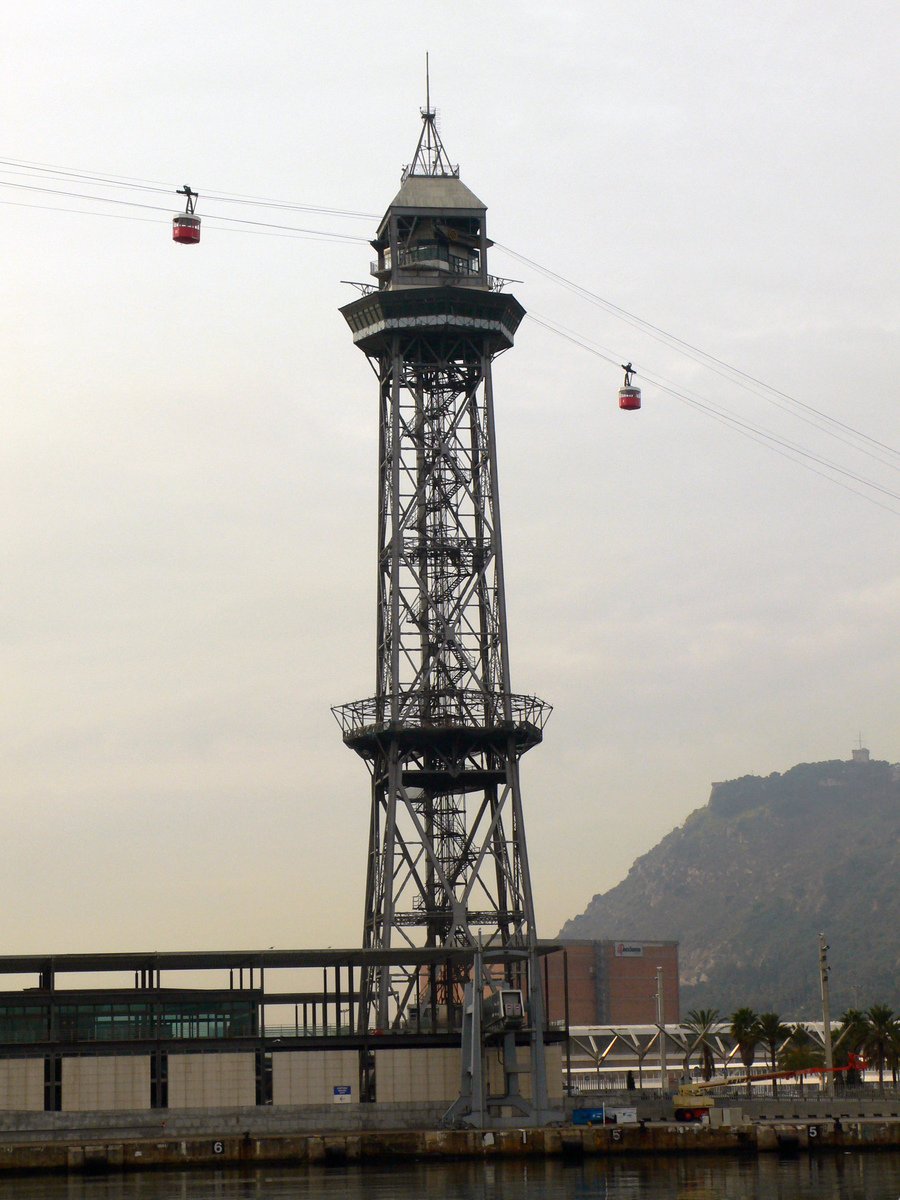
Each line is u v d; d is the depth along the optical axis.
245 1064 159.38
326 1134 152.12
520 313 191.62
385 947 169.00
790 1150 151.62
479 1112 157.25
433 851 179.50
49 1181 133.00
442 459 189.38
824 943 193.62
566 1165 141.62
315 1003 165.62
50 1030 157.12
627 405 149.25
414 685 184.25
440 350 190.12
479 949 160.00
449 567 188.12
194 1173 138.00
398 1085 162.00
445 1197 117.00
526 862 180.62
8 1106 154.50
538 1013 164.88
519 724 181.88
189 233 113.69
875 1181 125.44
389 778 179.75
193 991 160.12
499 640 185.00
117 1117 155.75
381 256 195.88
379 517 188.38
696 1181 126.81
